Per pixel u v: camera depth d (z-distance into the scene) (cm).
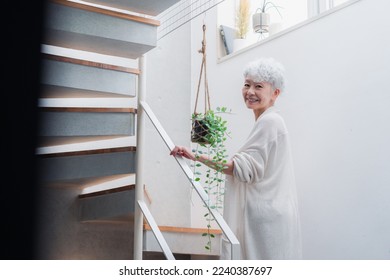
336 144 300
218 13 422
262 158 250
